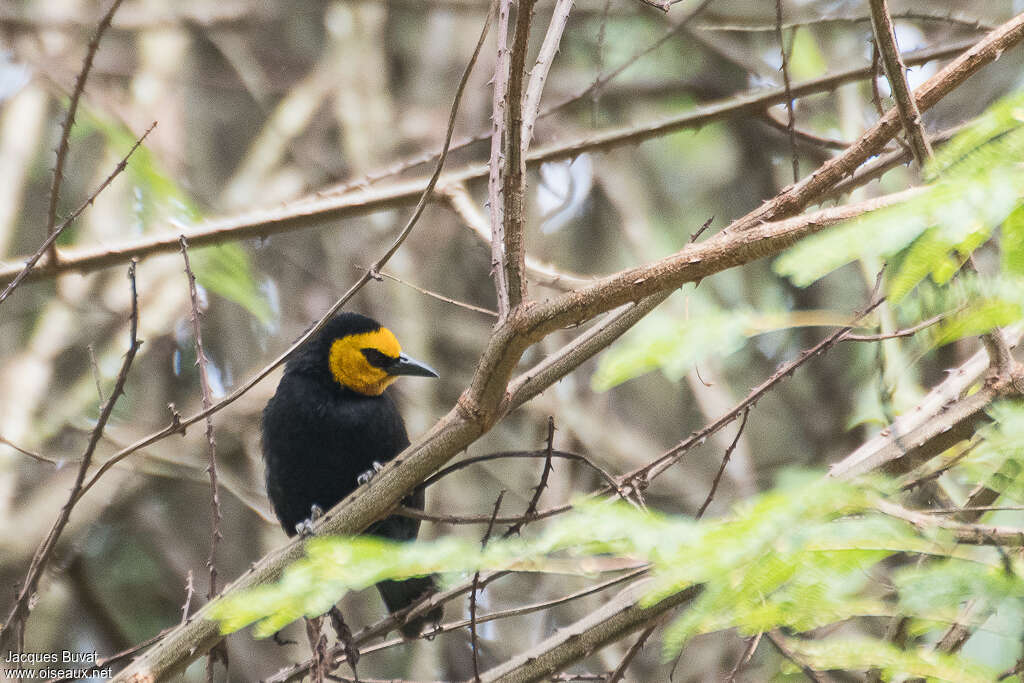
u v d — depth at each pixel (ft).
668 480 43.27
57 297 43.78
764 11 44.27
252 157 47.34
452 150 32.30
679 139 48.96
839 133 45.47
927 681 18.16
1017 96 14.10
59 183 25.31
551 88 47.34
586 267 47.34
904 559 24.95
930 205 13.16
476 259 47.01
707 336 16.28
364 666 39.14
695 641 36.47
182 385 44.91
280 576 23.82
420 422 43.70
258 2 51.52
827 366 44.68
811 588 15.81
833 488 14.49
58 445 42.68
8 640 23.94
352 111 47.96
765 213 23.98
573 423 42.24
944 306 16.71
